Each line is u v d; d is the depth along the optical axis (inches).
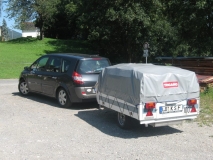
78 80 434.9
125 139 313.3
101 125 364.8
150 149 283.9
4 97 539.5
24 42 2049.7
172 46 1299.2
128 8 1269.7
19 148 281.4
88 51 1867.6
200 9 708.7
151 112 309.7
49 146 288.0
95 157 262.1
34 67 524.1
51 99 522.0
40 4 1925.4
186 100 326.0
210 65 697.6
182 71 331.6
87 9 1381.6
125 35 1464.1
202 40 808.3
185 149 285.0
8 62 1344.7
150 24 1328.7
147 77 307.1
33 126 353.4
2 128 343.0
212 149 285.7
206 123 373.4
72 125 362.0
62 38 2456.9
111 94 354.9
